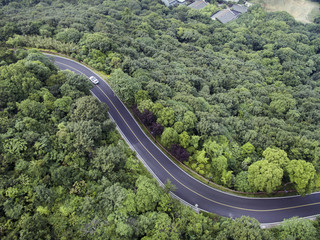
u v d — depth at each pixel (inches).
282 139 3789.4
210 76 6058.1
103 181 2842.0
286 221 2999.5
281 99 5319.9
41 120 3449.8
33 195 2541.8
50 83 4094.5
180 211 2869.1
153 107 3858.3
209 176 3617.1
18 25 6018.7
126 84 4156.0
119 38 6343.5
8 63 4426.7
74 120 3548.2
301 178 3216.0
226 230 2677.2
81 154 3065.9
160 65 5876.0
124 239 2427.4
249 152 3700.8
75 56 5482.3
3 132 3051.2
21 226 2294.5
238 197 3550.7
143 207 2691.9
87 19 7411.4
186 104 4217.5
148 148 4045.3
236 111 4921.3
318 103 5506.9
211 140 3713.1
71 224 2484.0
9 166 2815.0
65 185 2741.1
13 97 3575.3
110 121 3553.2
